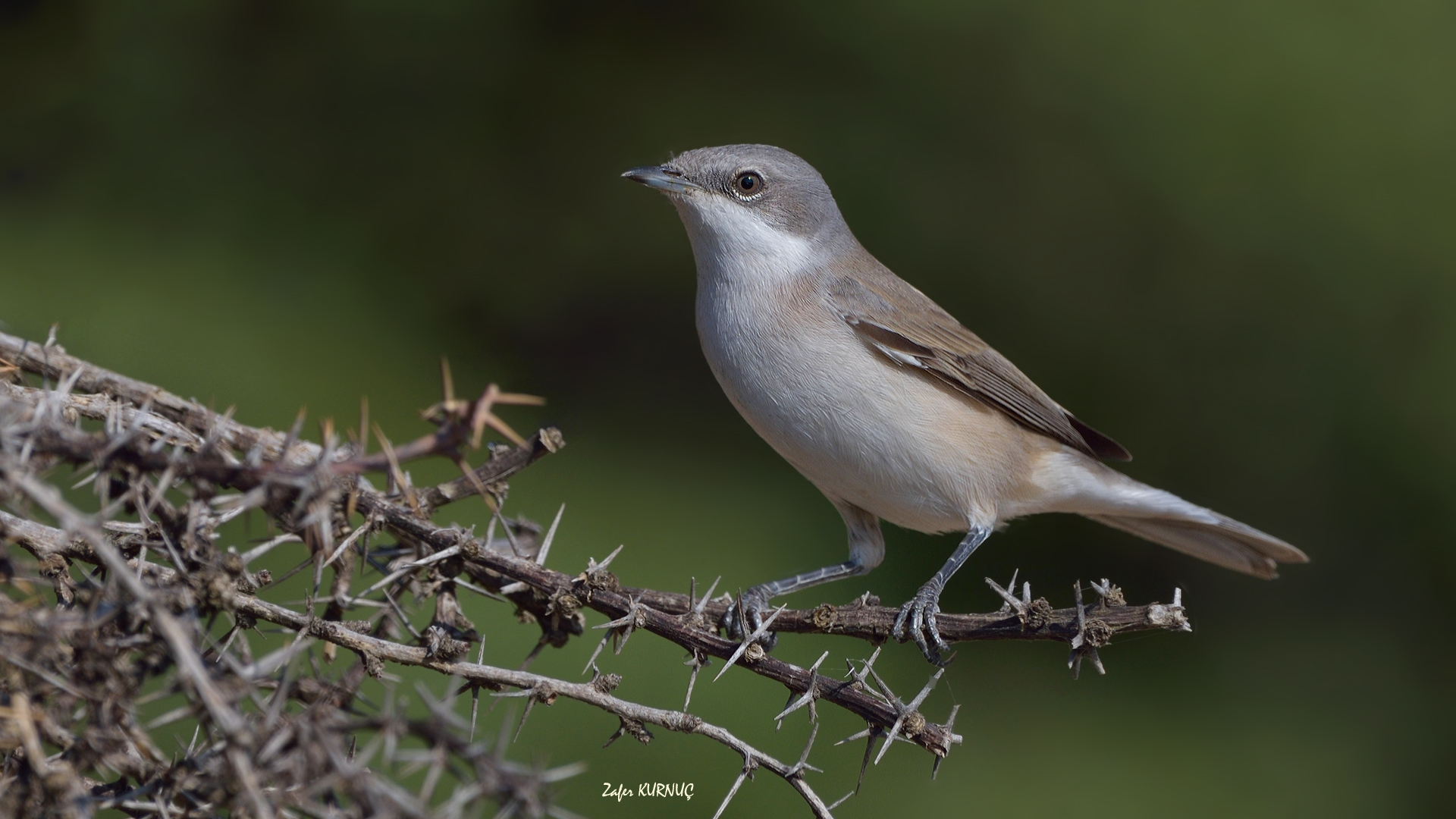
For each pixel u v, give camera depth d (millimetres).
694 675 5070
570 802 10328
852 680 5023
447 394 3838
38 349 5445
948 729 4898
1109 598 4875
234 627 4273
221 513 3955
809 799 4797
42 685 3676
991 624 5035
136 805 3625
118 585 3736
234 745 3336
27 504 3707
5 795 3641
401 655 4480
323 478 3797
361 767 3438
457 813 3375
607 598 4992
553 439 5035
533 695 4652
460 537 4820
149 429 4645
